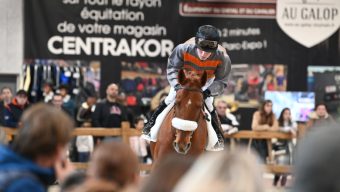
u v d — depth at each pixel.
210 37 9.62
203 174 2.69
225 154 2.75
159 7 17.44
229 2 17.53
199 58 9.80
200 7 17.50
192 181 2.69
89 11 17.22
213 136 9.62
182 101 9.05
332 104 17.72
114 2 17.30
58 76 17.09
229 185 2.64
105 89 17.28
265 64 17.69
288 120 16.23
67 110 15.55
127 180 3.31
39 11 17.05
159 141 9.52
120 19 17.34
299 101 17.55
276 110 17.58
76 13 17.17
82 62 17.19
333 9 17.81
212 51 9.70
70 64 17.16
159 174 3.05
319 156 2.68
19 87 17.00
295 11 17.73
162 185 3.01
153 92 17.39
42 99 16.98
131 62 17.36
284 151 14.95
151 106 17.38
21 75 17.02
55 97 15.11
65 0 17.16
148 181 3.07
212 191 2.63
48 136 3.49
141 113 17.36
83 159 14.49
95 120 14.90
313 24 17.78
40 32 17.05
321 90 17.81
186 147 9.02
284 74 17.73
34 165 3.47
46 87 16.72
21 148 3.50
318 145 2.70
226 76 10.08
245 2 17.58
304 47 17.81
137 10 17.38
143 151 14.41
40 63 17.05
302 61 17.80
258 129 14.81
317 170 2.67
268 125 14.90
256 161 2.82
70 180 4.04
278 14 17.69
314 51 17.83
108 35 17.30
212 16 17.53
